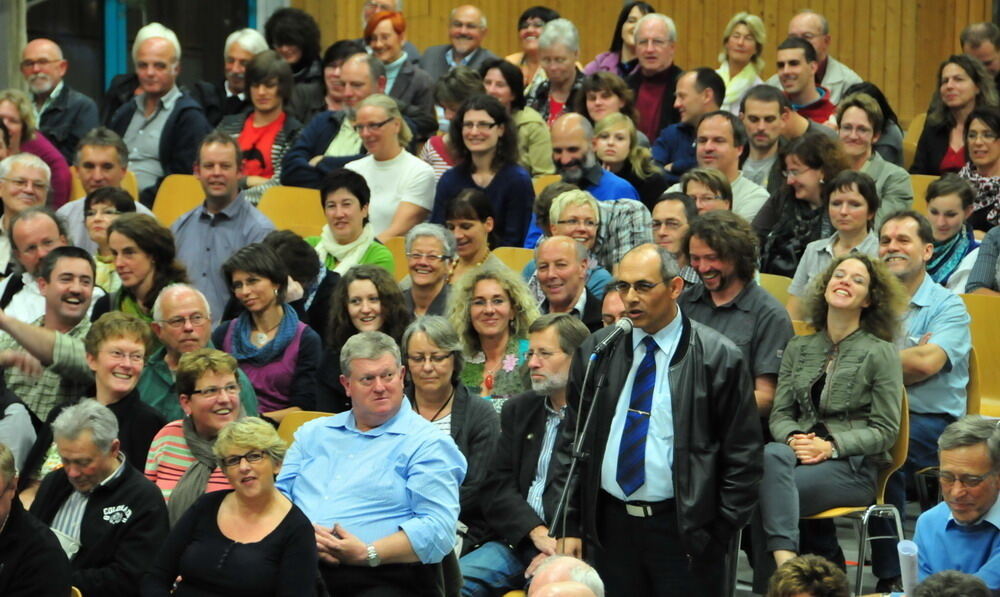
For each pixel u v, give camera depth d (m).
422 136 25.36
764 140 22.47
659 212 18.45
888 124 24.16
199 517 12.82
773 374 15.69
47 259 17.08
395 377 13.46
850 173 18.61
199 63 31.92
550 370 14.54
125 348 15.16
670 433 13.10
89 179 22.19
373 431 13.51
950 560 12.77
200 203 23.78
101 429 13.63
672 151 24.53
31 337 15.84
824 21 26.91
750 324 15.77
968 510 12.60
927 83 31.58
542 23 28.08
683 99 24.45
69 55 30.84
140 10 31.31
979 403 16.97
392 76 27.12
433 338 14.88
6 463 12.47
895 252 17.12
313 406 17.62
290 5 32.44
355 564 12.95
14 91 23.11
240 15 32.19
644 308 13.00
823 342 15.55
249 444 12.49
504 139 21.73
